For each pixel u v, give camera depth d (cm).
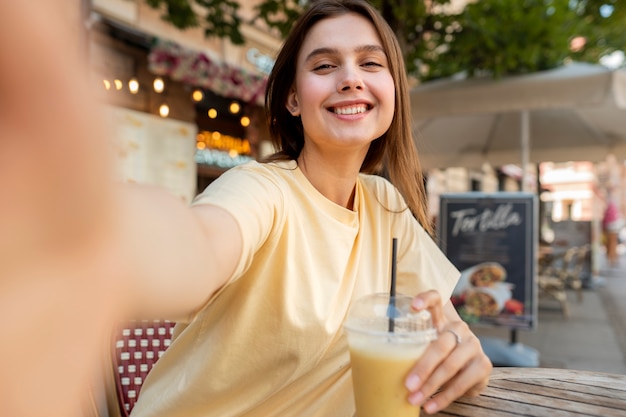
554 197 2027
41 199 33
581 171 1955
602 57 566
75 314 37
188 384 104
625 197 2764
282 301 98
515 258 404
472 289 412
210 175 537
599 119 536
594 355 448
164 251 55
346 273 113
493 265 408
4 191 32
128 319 53
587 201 2019
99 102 37
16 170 32
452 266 133
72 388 38
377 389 80
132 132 409
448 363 84
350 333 84
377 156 141
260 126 575
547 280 652
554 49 421
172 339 121
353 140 110
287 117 135
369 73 114
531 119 599
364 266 120
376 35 116
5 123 32
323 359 110
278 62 127
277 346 101
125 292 45
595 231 949
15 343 34
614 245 1409
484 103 422
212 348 101
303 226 105
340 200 123
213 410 106
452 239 418
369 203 129
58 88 33
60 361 36
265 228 90
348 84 108
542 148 638
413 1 369
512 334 425
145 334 158
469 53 444
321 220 107
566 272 727
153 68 381
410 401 80
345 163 118
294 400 108
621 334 532
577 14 428
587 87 385
